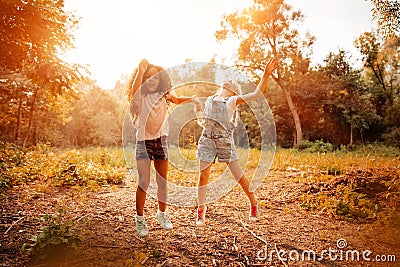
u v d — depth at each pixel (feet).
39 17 21.52
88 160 28.84
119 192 16.06
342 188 14.33
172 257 7.93
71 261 7.48
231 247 8.70
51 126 88.33
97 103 141.18
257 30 76.18
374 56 85.76
